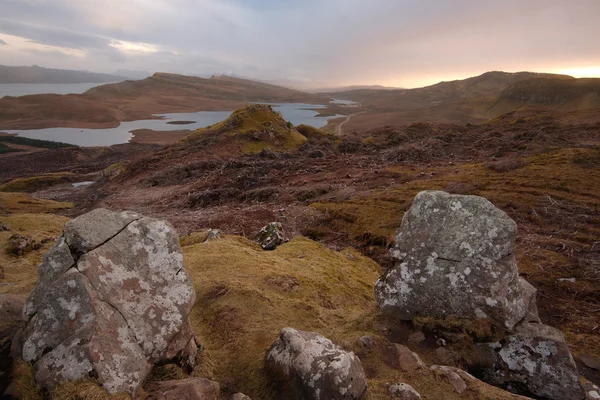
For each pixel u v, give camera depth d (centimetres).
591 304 1277
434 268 770
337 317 911
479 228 747
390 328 786
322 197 3064
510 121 6762
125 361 464
